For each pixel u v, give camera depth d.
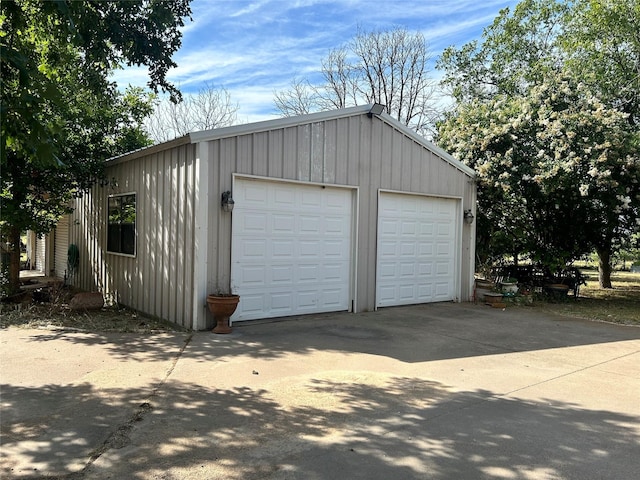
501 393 4.70
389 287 9.82
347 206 9.09
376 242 9.51
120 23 6.44
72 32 3.41
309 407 4.20
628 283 17.45
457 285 11.05
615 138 10.67
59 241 14.16
